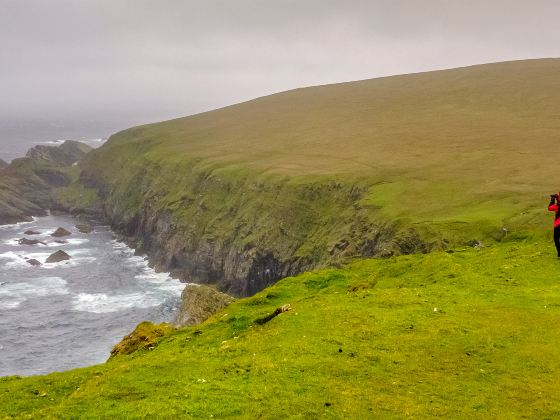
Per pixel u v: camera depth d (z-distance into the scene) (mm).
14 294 133375
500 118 183000
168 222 173625
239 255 136375
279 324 30766
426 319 28938
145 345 36969
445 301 32125
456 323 27641
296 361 24531
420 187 114188
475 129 172000
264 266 131500
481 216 81500
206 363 26297
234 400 20906
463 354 24000
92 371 31531
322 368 23578
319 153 179250
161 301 128875
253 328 33125
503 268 38625
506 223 75750
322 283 46719
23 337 106125
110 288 139250
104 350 100000
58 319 116438
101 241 194250
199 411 19938
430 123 195625
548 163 115625
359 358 24453
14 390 28797
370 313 30703
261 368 24156
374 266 50812
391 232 95062
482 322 27547
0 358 96250
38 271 153750
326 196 133250
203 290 61031
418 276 42531
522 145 138500
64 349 100438
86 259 168250
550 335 25094
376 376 22453
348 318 30078
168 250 164000
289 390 21516
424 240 82188
